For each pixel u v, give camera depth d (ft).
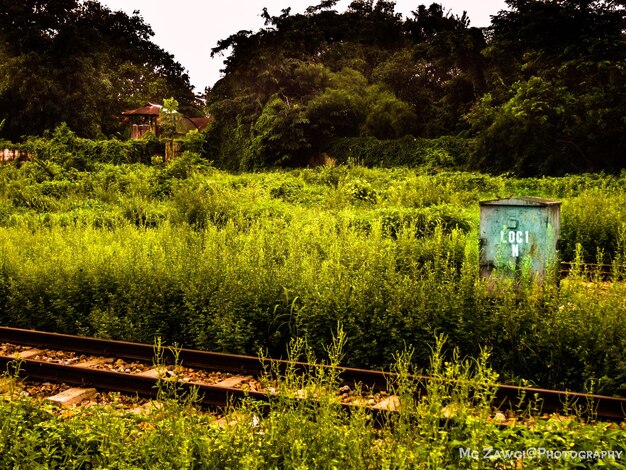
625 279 31.12
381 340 28.78
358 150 142.92
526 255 32.17
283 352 31.17
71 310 35.45
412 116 147.54
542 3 112.37
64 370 27.84
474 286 29.14
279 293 32.63
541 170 105.81
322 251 41.55
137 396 25.52
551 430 16.83
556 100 104.68
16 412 20.03
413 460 15.70
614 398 22.06
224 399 24.81
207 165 101.55
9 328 33.81
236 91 168.45
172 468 16.42
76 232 50.88
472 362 27.09
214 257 37.58
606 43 102.37
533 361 26.48
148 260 38.34
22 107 186.80
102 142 151.02
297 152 152.15
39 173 103.71
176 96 285.23
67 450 17.89
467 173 101.60
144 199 76.84
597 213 54.70
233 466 16.49
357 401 21.62
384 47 191.83
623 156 101.45
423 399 18.10
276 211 62.95
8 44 187.42
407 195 76.95
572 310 27.20
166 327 33.27
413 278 31.58
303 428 17.24
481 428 16.28
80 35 194.08
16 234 51.31
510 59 130.82
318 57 174.70
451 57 142.10
